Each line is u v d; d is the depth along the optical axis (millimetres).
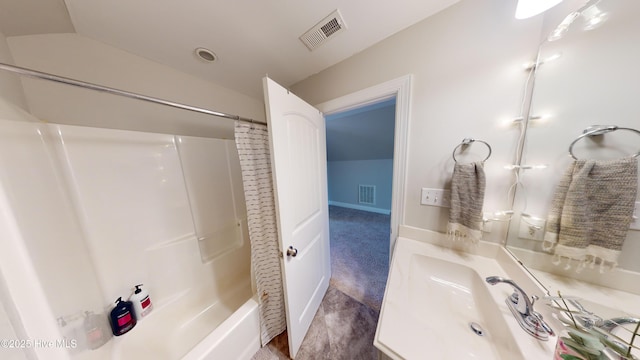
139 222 1152
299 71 1471
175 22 965
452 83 981
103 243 1020
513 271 847
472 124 958
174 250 1295
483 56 894
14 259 463
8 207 469
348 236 2852
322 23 1017
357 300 1609
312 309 1393
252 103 1911
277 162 919
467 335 688
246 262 1752
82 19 897
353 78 1300
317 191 1453
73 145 917
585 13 631
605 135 596
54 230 754
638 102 530
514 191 895
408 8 939
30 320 483
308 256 1315
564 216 681
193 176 1391
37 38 904
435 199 1120
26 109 869
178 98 1395
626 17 545
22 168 650
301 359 1146
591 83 625
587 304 574
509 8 816
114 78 1118
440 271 1007
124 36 1033
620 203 559
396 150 1193
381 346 587
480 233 916
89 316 891
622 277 566
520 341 559
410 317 683
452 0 904
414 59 1063
